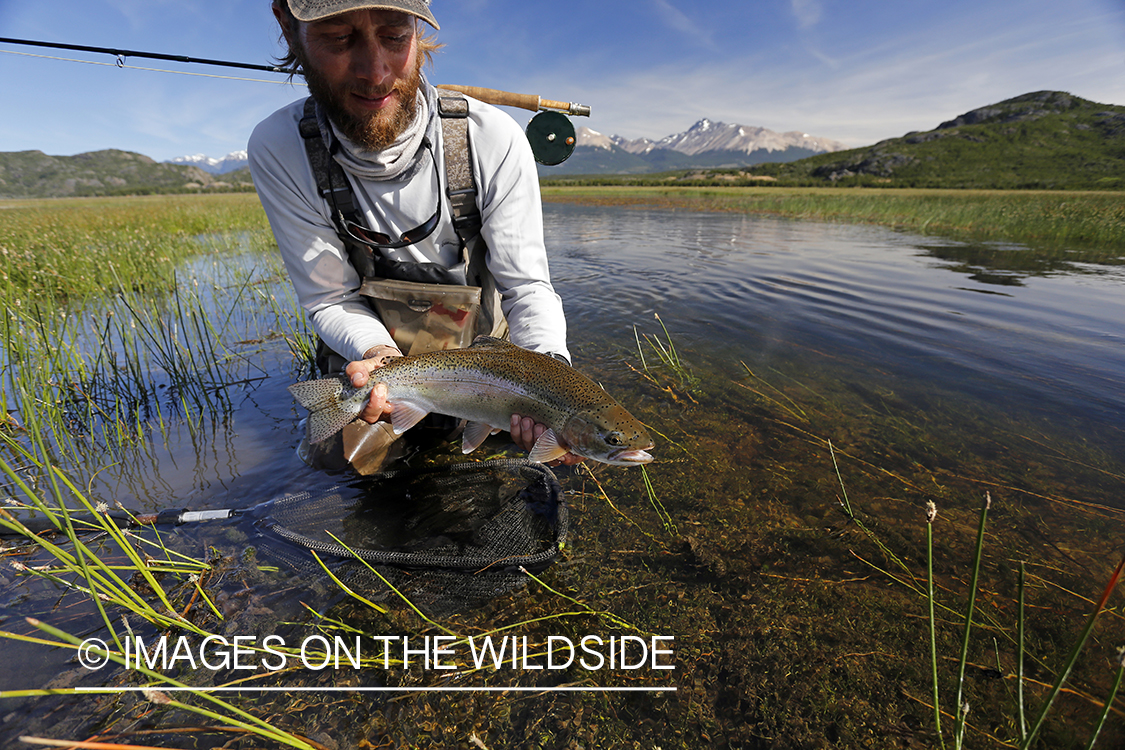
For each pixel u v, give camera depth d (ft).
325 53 1.73
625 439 1.77
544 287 2.40
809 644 1.61
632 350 4.01
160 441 2.83
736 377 3.51
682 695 1.46
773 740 1.34
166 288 5.98
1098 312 4.71
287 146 2.11
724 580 1.86
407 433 2.80
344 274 2.38
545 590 1.82
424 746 1.32
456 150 2.17
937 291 5.54
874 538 2.05
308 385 2.06
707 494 2.34
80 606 1.73
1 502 2.17
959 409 3.02
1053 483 2.35
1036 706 1.42
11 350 3.37
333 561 1.93
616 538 2.08
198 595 1.77
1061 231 10.64
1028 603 1.75
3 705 1.38
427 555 1.90
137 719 1.36
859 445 2.70
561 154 3.52
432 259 2.36
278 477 2.49
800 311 4.89
